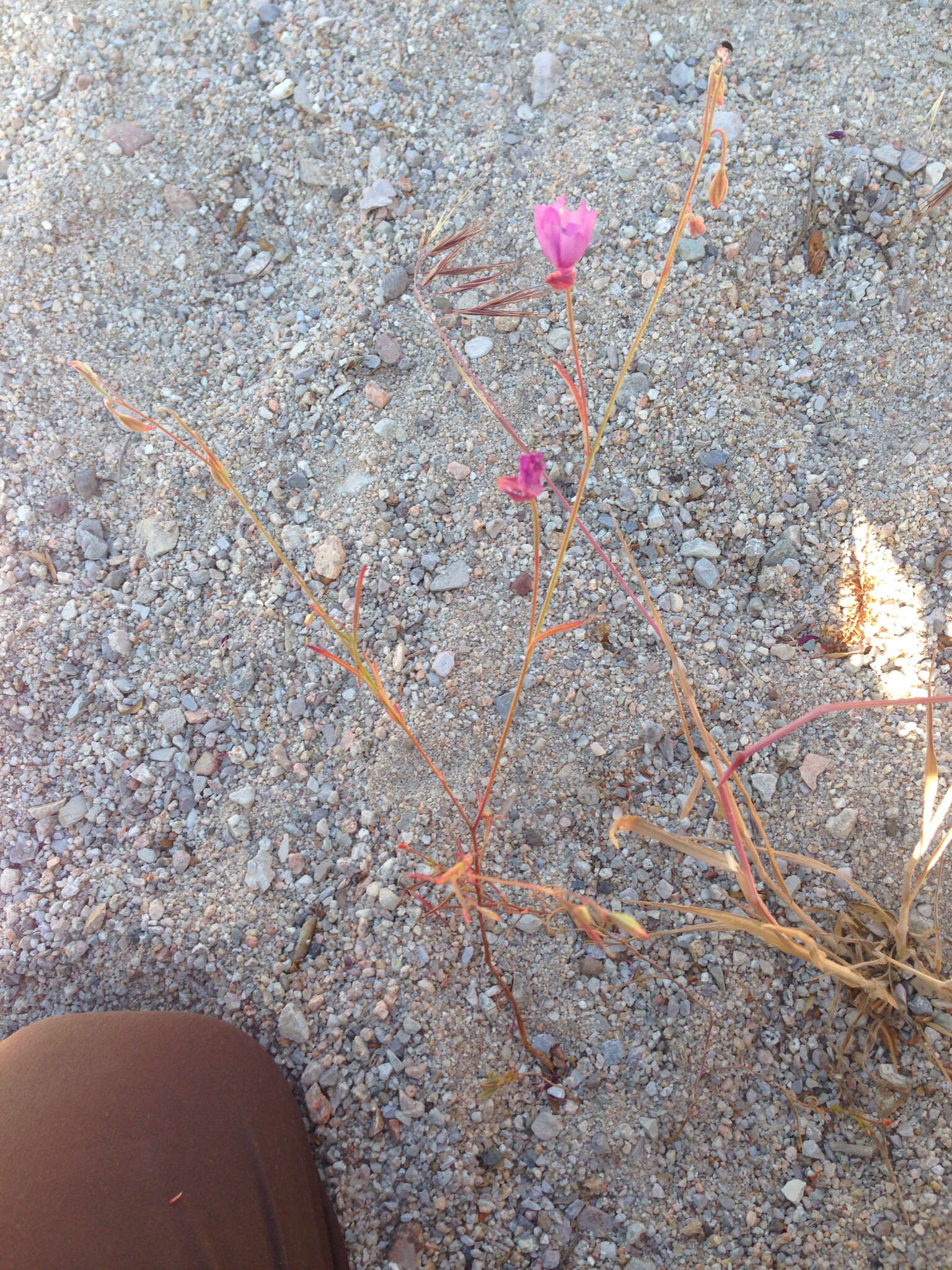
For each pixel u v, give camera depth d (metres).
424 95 0.52
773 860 0.37
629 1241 0.38
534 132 0.51
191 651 0.46
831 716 0.43
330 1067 0.40
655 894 0.42
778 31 0.52
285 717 0.45
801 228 0.49
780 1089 0.40
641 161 0.50
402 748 0.44
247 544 0.47
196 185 0.52
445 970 0.41
